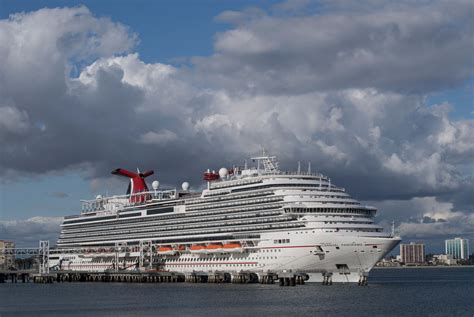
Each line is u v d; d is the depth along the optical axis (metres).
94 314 199.12
